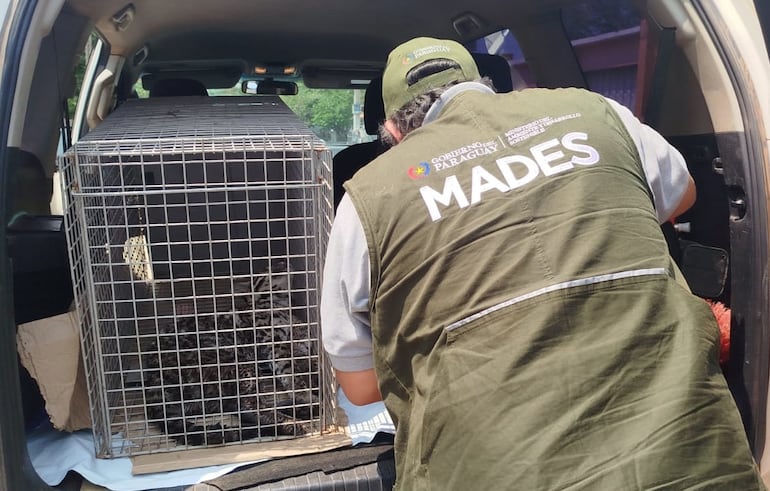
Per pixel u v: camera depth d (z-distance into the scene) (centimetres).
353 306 112
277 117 180
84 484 125
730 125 136
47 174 157
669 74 158
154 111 196
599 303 92
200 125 157
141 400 140
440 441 93
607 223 98
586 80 245
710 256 148
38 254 137
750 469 85
